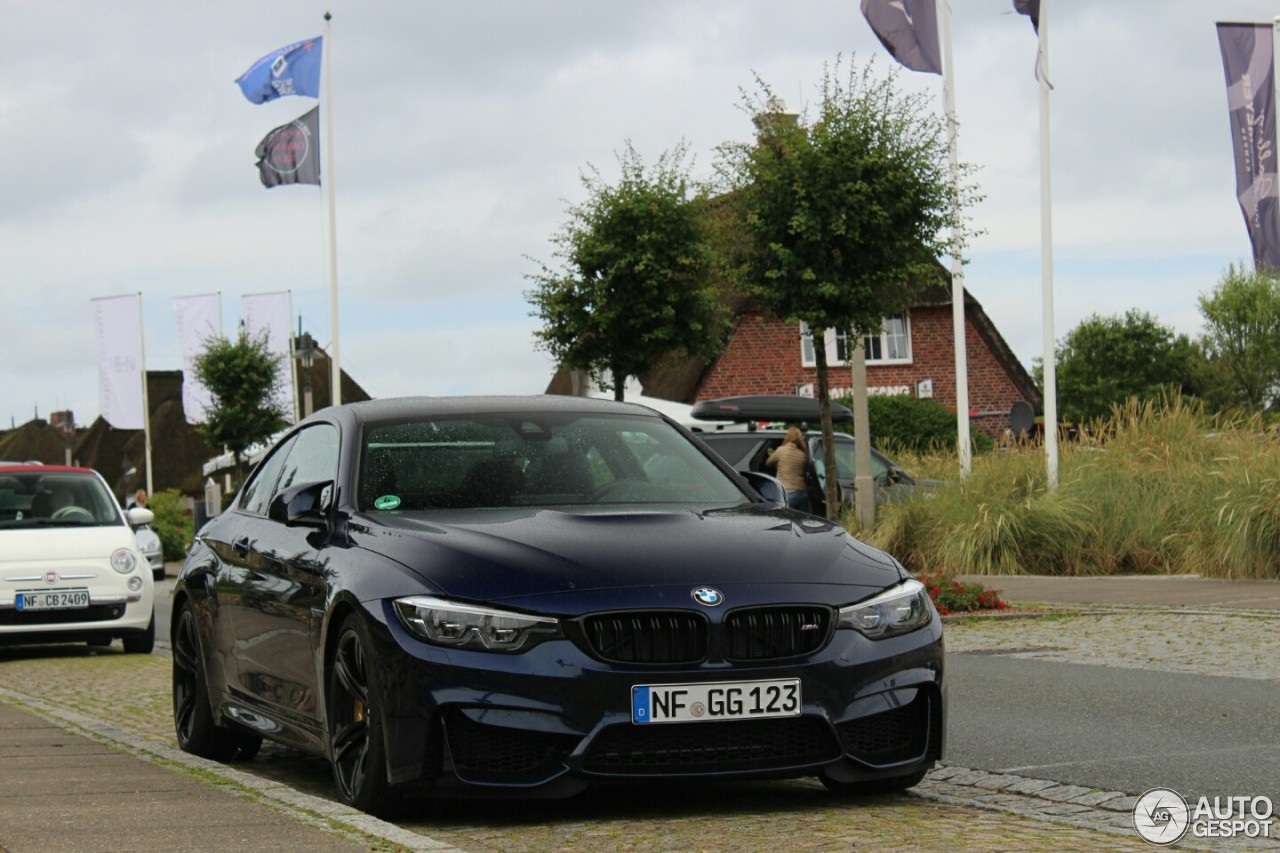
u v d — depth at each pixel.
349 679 6.09
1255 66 22.97
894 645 5.98
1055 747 7.97
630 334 28.70
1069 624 14.30
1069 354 74.50
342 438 7.20
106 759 7.58
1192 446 20.94
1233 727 8.43
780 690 5.75
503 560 5.88
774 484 7.21
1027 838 5.62
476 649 5.66
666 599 5.73
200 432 51.19
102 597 15.41
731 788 6.76
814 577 5.97
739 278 21.89
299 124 37.75
